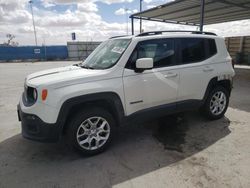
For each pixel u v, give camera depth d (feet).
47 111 9.51
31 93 10.41
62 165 10.11
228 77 14.97
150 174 9.29
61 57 111.96
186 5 35.94
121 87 10.84
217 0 32.45
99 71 10.78
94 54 13.67
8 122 15.89
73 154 11.09
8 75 44.14
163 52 12.29
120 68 10.96
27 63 85.76
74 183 8.78
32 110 9.73
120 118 11.16
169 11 40.93
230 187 8.31
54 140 9.81
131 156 10.80
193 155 10.75
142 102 11.66
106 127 11.05
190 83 13.17
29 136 10.00
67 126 10.31
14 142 12.54
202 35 13.91
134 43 11.43
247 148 11.34
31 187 8.57
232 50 66.80
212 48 14.32
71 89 9.78
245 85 29.60
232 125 14.47
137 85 11.32
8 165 10.19
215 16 47.06
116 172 9.48
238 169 9.47
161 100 12.32
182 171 9.44
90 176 9.23
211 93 14.57
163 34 12.51
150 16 46.24
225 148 11.37
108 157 10.74
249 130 13.64
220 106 15.35
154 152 11.15
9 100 22.52
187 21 52.60
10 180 9.03
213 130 13.70
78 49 114.93
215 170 9.44
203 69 13.60
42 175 9.35
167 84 12.28
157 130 13.93
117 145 11.99
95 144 10.88
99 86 10.27
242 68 51.13
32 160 10.60
